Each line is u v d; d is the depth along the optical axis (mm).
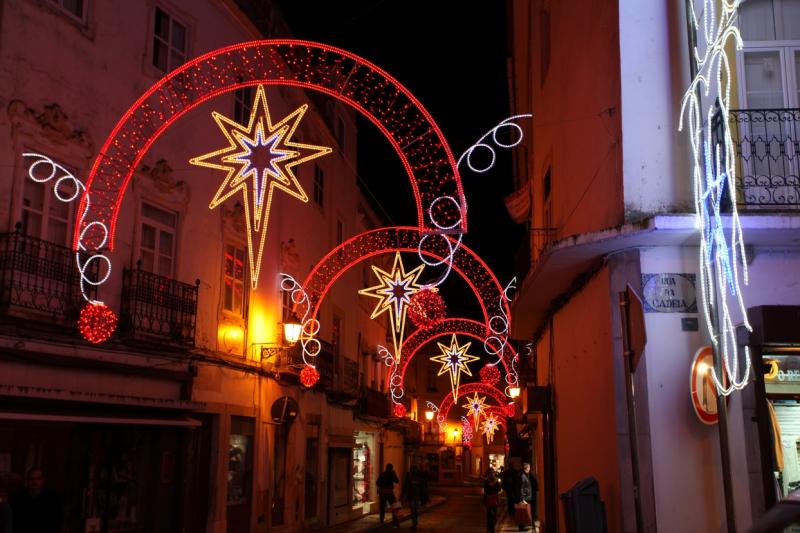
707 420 8148
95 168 10289
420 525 25812
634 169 8617
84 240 11234
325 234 23797
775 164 8453
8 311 9578
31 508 9078
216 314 15266
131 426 12648
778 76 8688
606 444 9078
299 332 17547
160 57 13695
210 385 14812
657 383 8359
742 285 8383
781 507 4195
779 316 7973
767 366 8383
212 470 14898
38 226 10562
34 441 10602
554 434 13719
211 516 14688
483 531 23375
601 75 9625
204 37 15109
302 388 20781
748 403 8164
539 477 17859
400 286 19078
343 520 25469
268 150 10172
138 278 12172
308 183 22031
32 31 10547
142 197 12883
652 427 8258
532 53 16016
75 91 11289
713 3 8227
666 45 8844
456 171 9789
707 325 8391
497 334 21812
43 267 10250
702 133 8516
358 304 28828
